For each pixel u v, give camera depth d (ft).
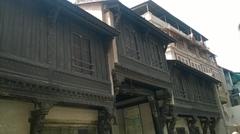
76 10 41.11
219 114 96.78
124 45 51.83
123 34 53.01
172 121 65.16
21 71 33.09
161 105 63.93
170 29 102.78
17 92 32.09
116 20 51.80
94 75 44.83
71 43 42.63
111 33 47.93
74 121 44.70
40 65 35.83
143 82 53.93
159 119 62.64
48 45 38.17
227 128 100.32
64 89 37.96
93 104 42.52
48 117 40.75
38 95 34.50
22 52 34.09
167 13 107.24
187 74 82.94
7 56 31.91
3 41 32.12
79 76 41.42
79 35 44.68
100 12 53.47
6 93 30.86
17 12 35.17
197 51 124.67
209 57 137.18
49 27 39.32
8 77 31.24
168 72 65.10
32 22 36.91
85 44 46.03
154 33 62.03
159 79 59.41
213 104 95.20
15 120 35.55
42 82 35.22
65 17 42.39
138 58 55.26
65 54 40.68
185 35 115.44
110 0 51.03
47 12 39.60
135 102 67.67
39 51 36.55
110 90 46.93
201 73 86.89
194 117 77.46
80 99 40.32
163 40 66.33
